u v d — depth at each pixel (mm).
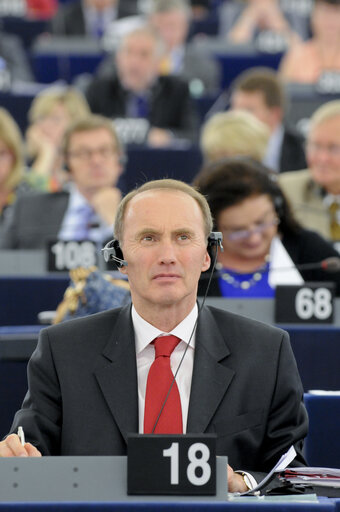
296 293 10414
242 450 6965
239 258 10828
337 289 11195
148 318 7109
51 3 29156
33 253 12719
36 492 5918
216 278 10758
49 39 26297
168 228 6875
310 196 14539
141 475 5871
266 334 7246
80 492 5910
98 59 24859
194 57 24188
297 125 21438
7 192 16094
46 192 14898
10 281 11906
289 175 14734
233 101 19016
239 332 7242
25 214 14773
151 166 18938
